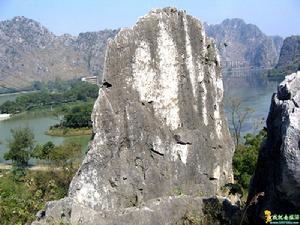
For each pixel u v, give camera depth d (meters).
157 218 9.03
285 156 6.32
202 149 14.74
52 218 10.01
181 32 14.57
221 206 9.09
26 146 63.19
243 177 16.97
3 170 63.28
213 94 15.41
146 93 13.95
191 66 14.83
